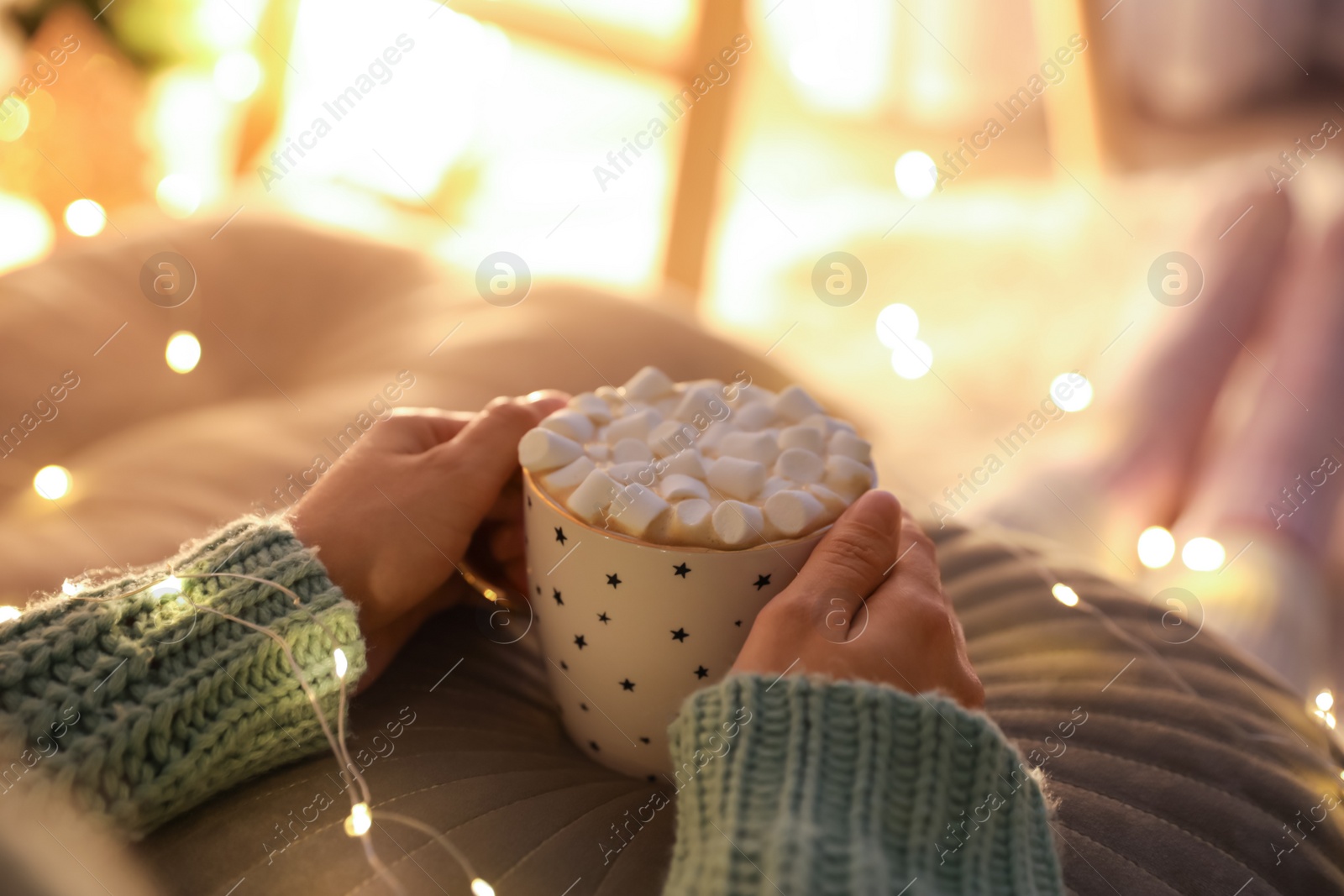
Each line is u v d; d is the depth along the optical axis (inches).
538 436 18.9
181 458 25.3
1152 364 39.5
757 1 60.1
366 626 19.8
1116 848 18.6
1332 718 22.3
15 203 44.8
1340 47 77.3
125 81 45.7
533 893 17.7
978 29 70.3
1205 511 35.1
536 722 20.4
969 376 46.6
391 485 19.7
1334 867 18.8
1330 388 38.1
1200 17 72.7
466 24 48.3
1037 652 21.2
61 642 17.5
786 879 15.9
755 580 18.3
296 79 49.1
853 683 17.2
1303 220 46.6
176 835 18.0
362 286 30.6
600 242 54.0
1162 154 69.0
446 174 50.2
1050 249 54.6
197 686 17.8
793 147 70.8
